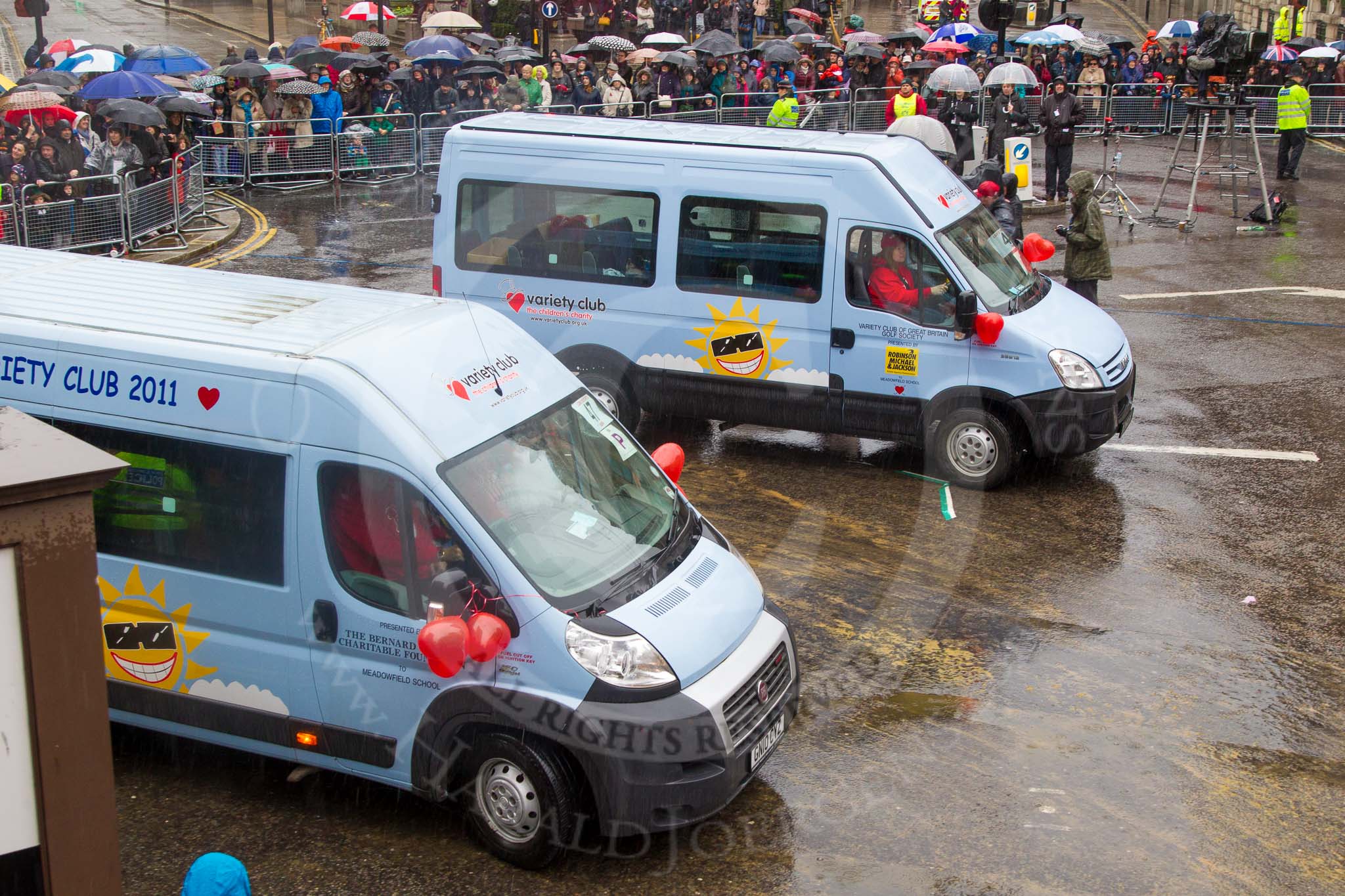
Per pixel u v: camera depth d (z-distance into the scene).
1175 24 31.66
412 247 16.86
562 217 9.91
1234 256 16.41
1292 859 5.21
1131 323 13.46
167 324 5.66
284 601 5.25
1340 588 7.69
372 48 29.83
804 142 9.70
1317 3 34.47
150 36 38.28
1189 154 23.86
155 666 5.57
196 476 5.36
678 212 9.60
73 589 2.74
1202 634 7.14
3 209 14.63
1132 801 5.60
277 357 5.26
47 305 5.91
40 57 24.84
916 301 9.20
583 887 5.00
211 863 3.97
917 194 9.27
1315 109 26.22
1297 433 10.31
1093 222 11.81
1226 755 5.96
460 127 10.20
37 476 2.62
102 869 2.92
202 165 18.83
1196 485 9.32
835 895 4.96
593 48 27.67
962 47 27.23
